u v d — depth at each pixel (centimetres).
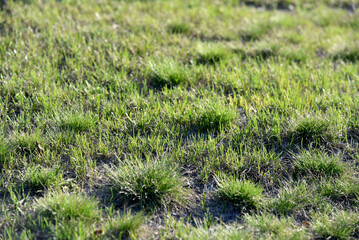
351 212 297
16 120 376
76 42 521
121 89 434
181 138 360
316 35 638
